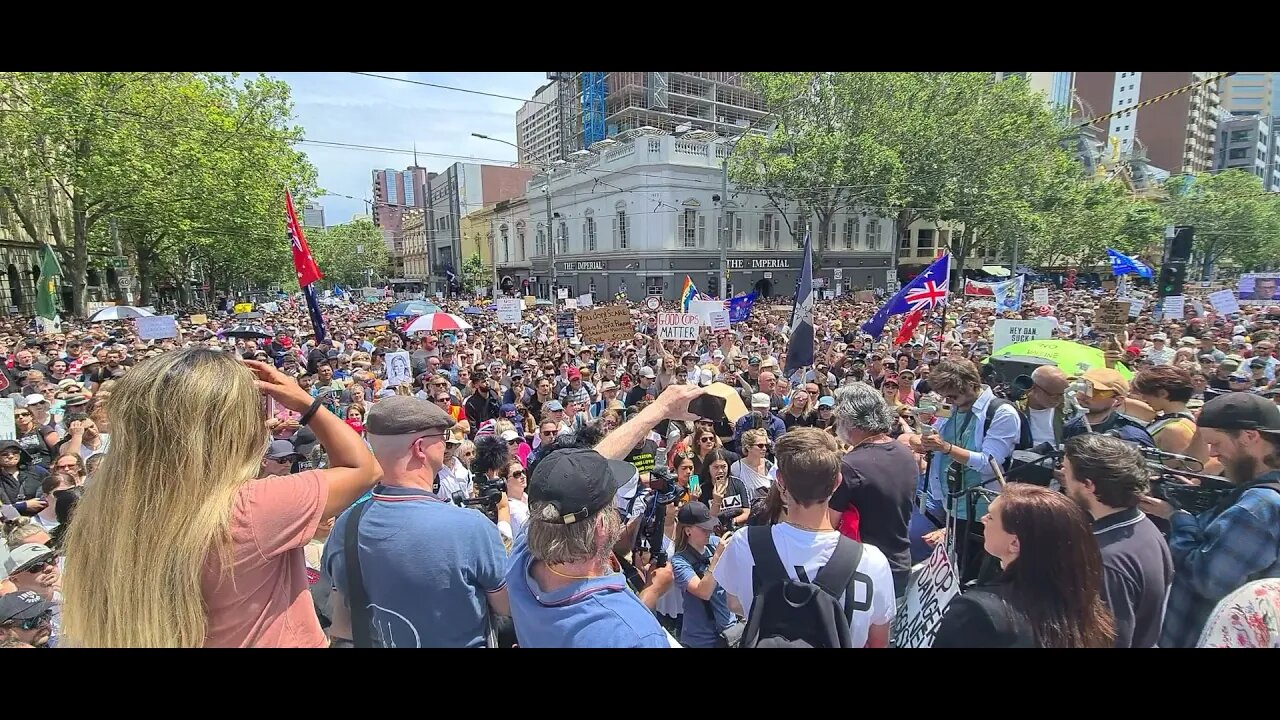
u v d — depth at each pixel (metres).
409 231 111.81
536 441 7.89
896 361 10.11
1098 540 2.37
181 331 19.70
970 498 3.72
